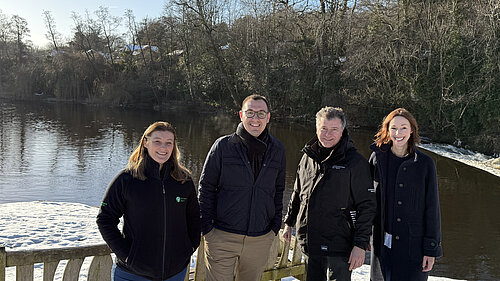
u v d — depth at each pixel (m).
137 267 2.27
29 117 33.50
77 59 49.84
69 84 50.47
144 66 47.53
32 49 62.91
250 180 2.72
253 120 2.70
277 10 31.22
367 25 25.44
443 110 21.88
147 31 48.69
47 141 22.55
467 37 20.31
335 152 2.66
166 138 2.30
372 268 2.84
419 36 21.86
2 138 23.03
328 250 2.71
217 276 2.79
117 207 2.30
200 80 37.44
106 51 53.12
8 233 6.79
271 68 30.88
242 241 2.75
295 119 31.42
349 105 27.48
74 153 19.47
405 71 22.64
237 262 2.94
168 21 43.66
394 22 23.30
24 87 52.59
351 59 25.02
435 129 22.81
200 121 33.12
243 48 31.94
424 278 2.61
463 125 21.14
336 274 2.70
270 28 30.66
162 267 2.32
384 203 2.70
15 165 16.52
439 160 18.42
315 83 29.31
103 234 2.27
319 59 29.38
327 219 2.69
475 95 19.95
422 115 23.22
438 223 2.59
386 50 22.80
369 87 25.70
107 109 42.59
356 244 2.61
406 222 2.62
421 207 2.60
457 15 21.09
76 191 13.09
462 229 9.71
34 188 13.28
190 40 36.34
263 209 2.77
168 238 2.33
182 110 41.56
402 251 2.63
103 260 2.72
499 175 15.72
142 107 45.12
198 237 2.55
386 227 2.70
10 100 50.84
